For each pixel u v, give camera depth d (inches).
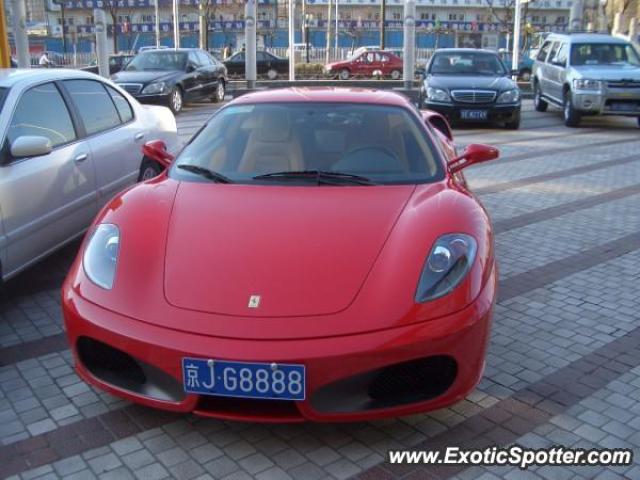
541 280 193.3
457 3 2827.3
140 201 137.0
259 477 106.0
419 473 106.7
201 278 113.2
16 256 167.6
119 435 117.2
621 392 131.0
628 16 1030.4
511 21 1621.6
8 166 166.6
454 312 108.9
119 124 229.8
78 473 107.2
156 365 106.4
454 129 526.6
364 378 104.3
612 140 462.9
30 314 171.3
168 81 602.9
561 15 2711.6
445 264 114.8
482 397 128.6
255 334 103.6
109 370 117.4
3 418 122.7
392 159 152.3
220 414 106.4
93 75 227.5
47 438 116.5
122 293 113.8
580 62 547.2
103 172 209.3
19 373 139.7
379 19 2760.8
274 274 112.5
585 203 283.7
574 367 141.2
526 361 143.6
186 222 127.2
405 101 176.9
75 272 122.8
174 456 111.3
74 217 193.9
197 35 2559.1
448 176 150.7
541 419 121.3
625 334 157.6
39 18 2691.9
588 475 105.7
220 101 737.6
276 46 2669.8
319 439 115.3
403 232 122.0
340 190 139.6
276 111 168.2
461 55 559.2
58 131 193.0
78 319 113.8
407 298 108.8
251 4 784.9
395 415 107.2
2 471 107.7
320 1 2763.3
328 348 102.2
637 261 210.1
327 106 169.5
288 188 140.9
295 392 102.7
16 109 176.7
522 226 249.1
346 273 112.3
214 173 148.7
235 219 127.1
